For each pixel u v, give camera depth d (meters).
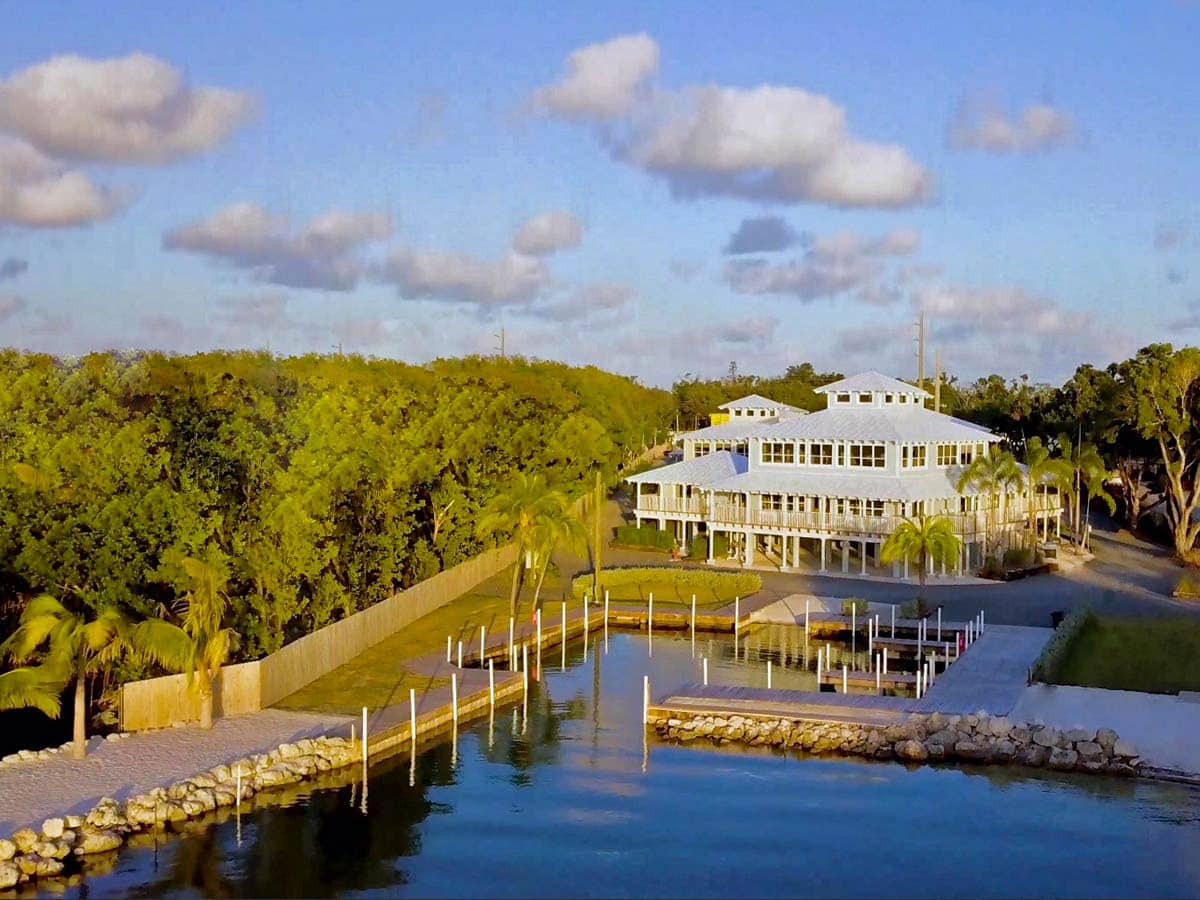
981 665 48.94
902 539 61.34
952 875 29.88
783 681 50.66
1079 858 30.88
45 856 29.22
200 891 28.55
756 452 83.94
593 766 38.69
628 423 144.00
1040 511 85.62
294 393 86.69
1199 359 84.38
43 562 43.00
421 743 41.19
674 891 28.94
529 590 71.38
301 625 56.19
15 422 62.56
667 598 69.62
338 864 30.25
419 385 128.62
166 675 45.19
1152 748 38.22
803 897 28.70
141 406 75.31
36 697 34.88
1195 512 104.88
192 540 45.97
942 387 161.00
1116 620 58.75
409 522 66.62
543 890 29.06
